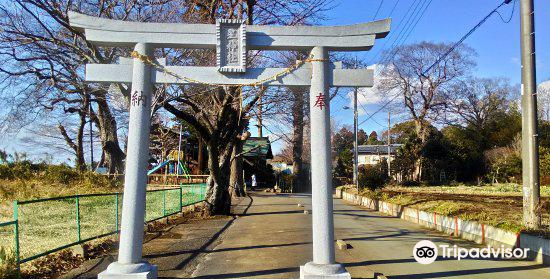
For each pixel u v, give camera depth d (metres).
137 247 7.21
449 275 8.03
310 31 7.66
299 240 11.82
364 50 7.96
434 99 47.34
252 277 7.79
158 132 43.47
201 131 16.88
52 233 11.47
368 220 17.61
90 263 8.55
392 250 10.52
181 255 9.70
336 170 66.00
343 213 20.84
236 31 7.61
